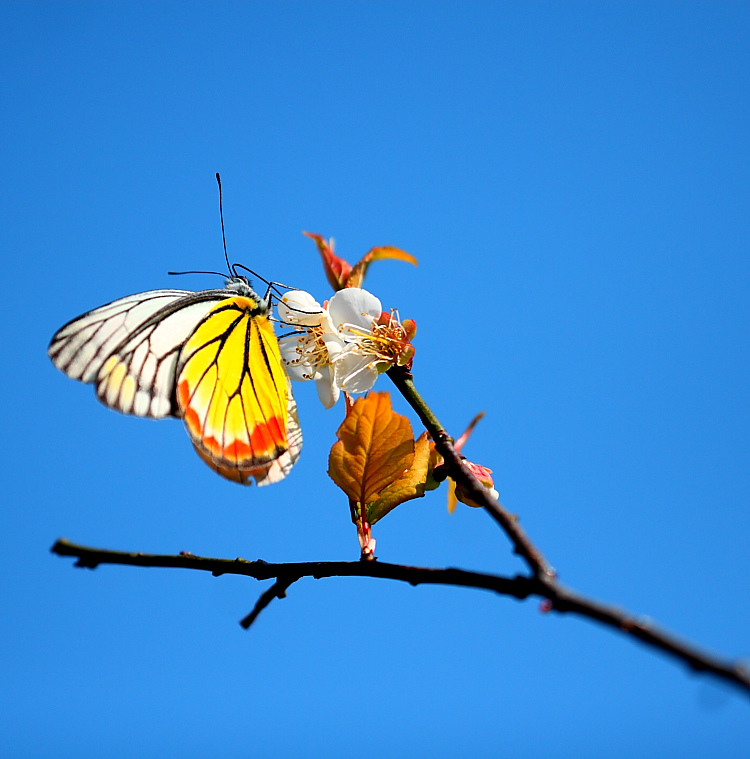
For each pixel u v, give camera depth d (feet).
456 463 2.53
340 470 2.56
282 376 2.75
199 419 2.72
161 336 2.71
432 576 2.48
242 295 2.76
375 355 2.63
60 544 2.52
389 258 2.67
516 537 2.47
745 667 1.75
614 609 2.07
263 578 2.52
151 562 2.52
